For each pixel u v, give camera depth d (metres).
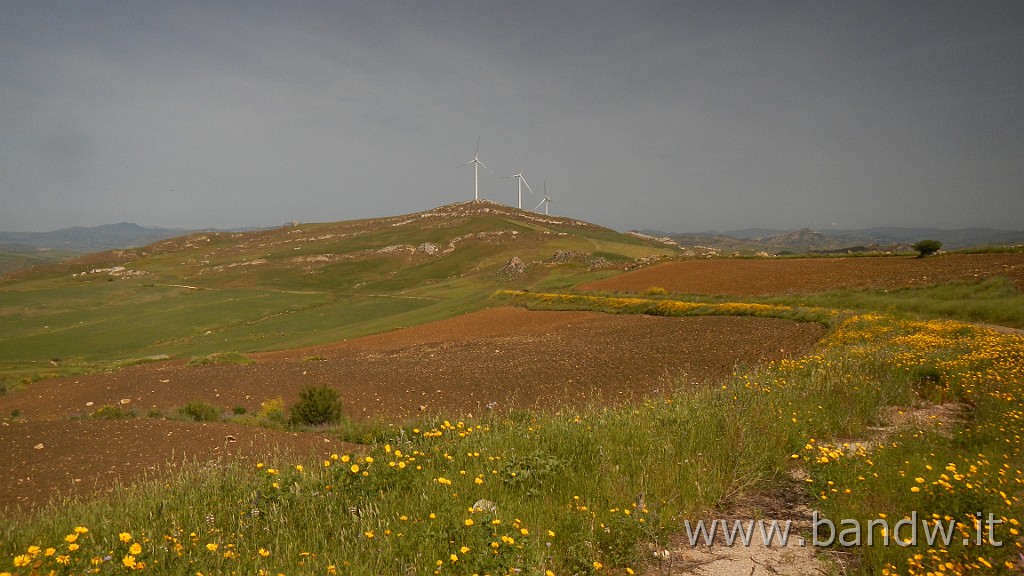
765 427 7.04
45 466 12.82
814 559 4.29
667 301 47.19
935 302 31.98
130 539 4.15
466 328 50.75
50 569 3.88
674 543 4.62
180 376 30.48
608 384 21.25
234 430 16.44
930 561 3.98
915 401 9.84
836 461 5.70
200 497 6.01
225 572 4.01
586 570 4.02
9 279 185.75
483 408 19.27
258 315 90.50
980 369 11.47
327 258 179.88
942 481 4.97
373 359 34.72
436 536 4.25
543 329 43.91
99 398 26.86
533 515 4.86
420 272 159.38
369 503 5.04
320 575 3.90
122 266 191.00
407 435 8.30
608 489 5.39
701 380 19.62
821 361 12.70
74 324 89.94
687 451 6.34
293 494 5.32
